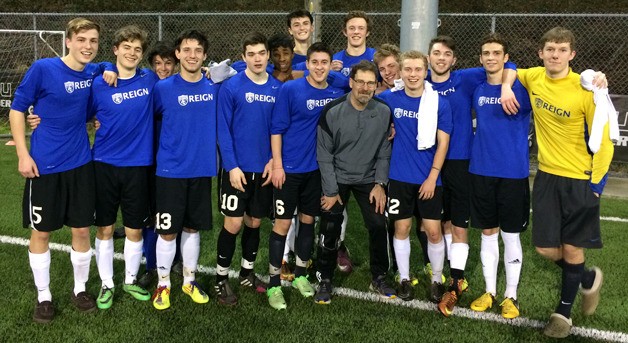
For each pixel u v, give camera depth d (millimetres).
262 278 4059
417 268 4273
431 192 3400
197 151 3338
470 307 3572
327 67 3307
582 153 3029
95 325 3254
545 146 3137
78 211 3266
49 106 3098
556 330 3160
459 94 3525
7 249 4441
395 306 3582
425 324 3338
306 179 3506
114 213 3445
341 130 3336
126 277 3633
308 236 3672
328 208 3436
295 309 3510
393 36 11531
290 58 3838
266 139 3428
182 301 3592
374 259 3678
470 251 4723
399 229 3590
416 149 3418
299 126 3416
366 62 3221
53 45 12547
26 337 3098
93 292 3717
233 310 3482
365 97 3207
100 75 3307
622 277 4086
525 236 5133
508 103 3191
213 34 12367
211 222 3469
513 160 3303
